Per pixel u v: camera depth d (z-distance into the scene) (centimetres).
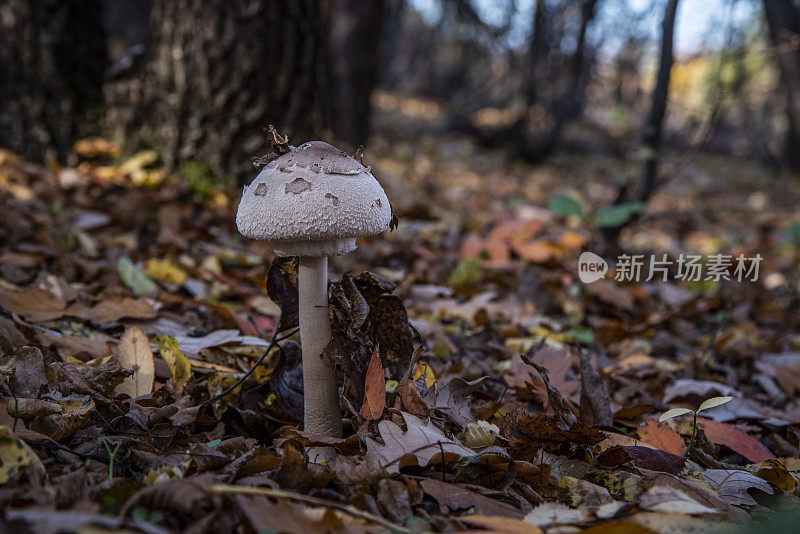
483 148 266
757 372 70
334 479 36
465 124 279
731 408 56
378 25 177
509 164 239
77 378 41
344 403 42
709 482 41
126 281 63
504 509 35
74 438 38
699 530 33
